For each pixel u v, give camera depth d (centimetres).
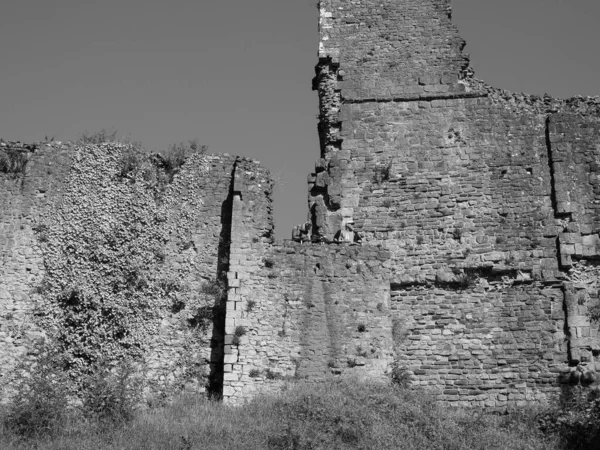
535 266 2731
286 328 2606
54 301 2614
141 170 2761
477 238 2784
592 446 2288
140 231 2714
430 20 3067
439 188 2856
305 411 2347
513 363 2642
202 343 2645
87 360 2581
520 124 2898
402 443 2245
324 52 3058
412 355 2677
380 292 2684
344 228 2844
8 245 2666
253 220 2703
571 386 2598
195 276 2711
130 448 2177
